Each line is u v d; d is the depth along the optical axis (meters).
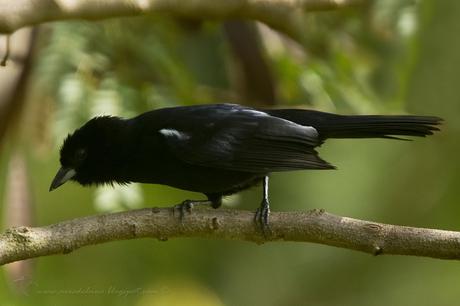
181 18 11.73
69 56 10.42
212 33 12.20
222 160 10.21
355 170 13.73
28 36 10.52
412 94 11.52
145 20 11.54
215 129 10.29
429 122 9.83
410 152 13.65
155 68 11.11
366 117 10.05
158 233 8.50
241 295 14.70
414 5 10.76
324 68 11.67
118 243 14.29
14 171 10.66
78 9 9.09
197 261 14.70
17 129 10.62
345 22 11.99
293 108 10.88
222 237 8.58
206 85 12.23
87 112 10.44
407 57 10.93
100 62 10.74
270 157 10.09
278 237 8.45
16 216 10.58
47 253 8.18
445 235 7.96
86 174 10.58
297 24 10.97
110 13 9.30
